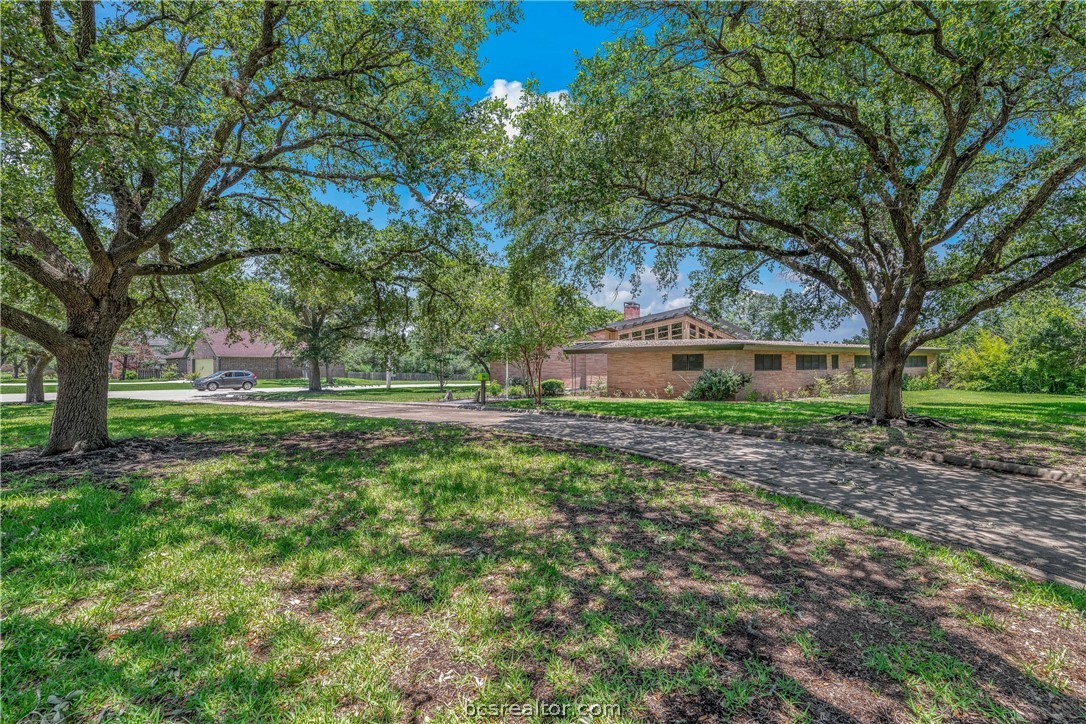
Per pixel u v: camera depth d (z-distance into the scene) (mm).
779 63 7523
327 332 27031
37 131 5895
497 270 11383
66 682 2133
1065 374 22469
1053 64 6168
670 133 8117
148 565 3312
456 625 2611
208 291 12023
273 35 7602
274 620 2650
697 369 21891
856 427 10648
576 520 4359
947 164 9188
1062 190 8461
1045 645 2471
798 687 2117
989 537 4176
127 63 5379
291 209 9328
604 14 7344
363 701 2039
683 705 2010
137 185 8445
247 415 14125
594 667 2256
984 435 9312
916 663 2297
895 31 6156
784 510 4746
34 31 4496
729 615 2717
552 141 8297
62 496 4945
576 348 24641
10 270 9312
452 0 7703
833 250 10836
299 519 4324
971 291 10734
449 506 4734
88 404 7680
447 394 22531
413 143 8117
